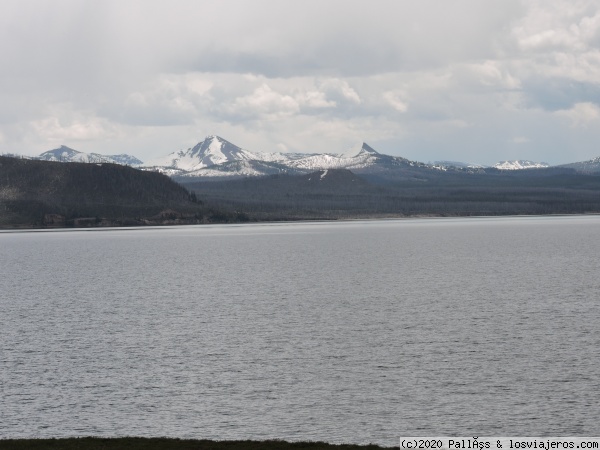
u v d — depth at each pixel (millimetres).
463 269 190500
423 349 88625
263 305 127562
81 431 62094
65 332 102688
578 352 85375
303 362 83438
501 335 95750
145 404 68938
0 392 72750
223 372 79562
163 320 112500
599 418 63438
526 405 67000
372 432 61219
